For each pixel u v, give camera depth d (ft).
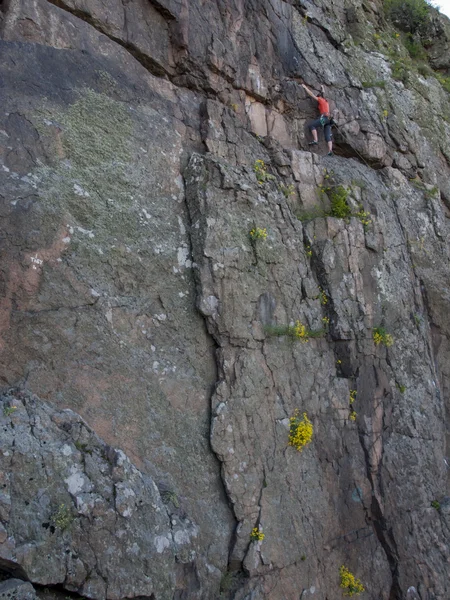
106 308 17.15
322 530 20.29
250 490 18.30
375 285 26.22
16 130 16.52
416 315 28.27
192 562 16.10
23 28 17.85
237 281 20.12
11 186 15.89
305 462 20.49
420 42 47.44
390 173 32.04
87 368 16.28
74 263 16.72
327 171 27.68
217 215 20.20
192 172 20.57
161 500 15.60
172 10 22.54
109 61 19.97
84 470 14.07
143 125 20.15
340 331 23.43
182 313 18.95
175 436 17.53
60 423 14.56
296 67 29.43
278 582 18.10
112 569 13.67
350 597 20.56
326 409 22.06
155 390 17.53
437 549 23.61
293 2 31.48
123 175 18.85
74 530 13.32
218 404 18.51
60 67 18.22
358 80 33.60
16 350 15.14
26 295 15.55
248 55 26.61
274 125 27.84
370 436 23.30
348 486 22.04
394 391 25.16
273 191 23.43
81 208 17.34
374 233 27.02
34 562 12.42
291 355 21.47
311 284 23.32
